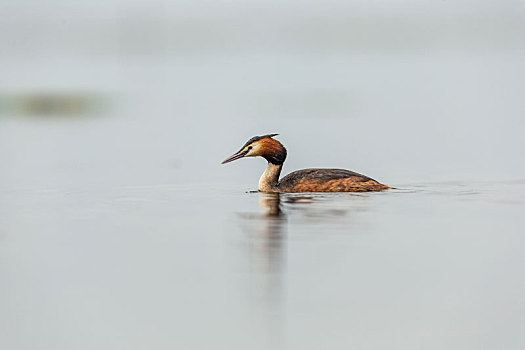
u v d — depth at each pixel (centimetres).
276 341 894
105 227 1369
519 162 2205
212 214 1461
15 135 2852
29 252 1211
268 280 1062
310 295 1009
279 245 1215
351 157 2339
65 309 991
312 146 2545
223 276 1081
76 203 1602
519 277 1077
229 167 2153
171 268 1123
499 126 2962
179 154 2400
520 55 6384
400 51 7194
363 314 959
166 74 5356
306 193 1672
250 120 3177
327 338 898
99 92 4319
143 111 3553
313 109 3531
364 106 3628
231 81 4875
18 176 1997
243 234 1291
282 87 4506
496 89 4175
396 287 1036
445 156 2341
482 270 1100
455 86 4384
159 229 1346
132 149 2511
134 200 1633
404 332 915
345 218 1398
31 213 1495
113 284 1066
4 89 4544
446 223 1356
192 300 1005
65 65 6138
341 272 1089
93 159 2306
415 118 3219
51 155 2383
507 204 1524
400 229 1312
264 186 1730
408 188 1736
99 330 930
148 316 962
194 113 3438
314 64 6012
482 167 2120
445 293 1023
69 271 1121
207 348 880
